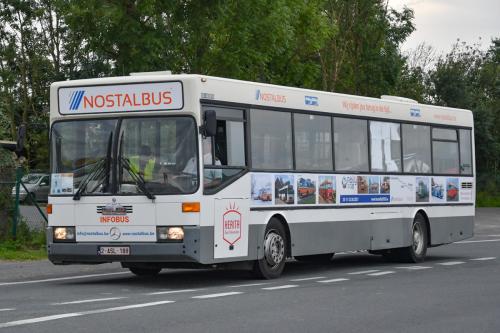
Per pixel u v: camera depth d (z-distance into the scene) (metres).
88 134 17.11
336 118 20.36
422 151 23.50
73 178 17.09
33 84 56.91
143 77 16.81
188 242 16.30
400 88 54.03
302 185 19.14
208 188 16.64
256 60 33.00
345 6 43.66
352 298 14.70
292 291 15.75
